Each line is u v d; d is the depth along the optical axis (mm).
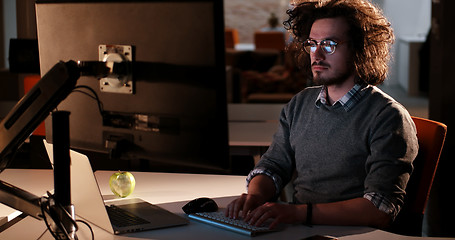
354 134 1960
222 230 1773
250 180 2164
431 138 2092
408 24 11391
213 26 1344
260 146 3080
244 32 13602
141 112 1480
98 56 1514
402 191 1854
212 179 2377
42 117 1500
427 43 9383
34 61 2705
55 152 1499
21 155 3078
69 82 1432
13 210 1998
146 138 1489
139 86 1470
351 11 1934
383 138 1887
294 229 1787
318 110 2064
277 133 2250
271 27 12703
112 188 2094
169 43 1407
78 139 1610
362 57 1947
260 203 1986
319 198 2035
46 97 1452
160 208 1945
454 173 4934
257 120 3770
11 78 7227
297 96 2205
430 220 3920
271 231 1760
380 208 1814
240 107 4285
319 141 2035
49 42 1606
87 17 1520
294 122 2170
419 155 2104
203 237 1707
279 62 10320
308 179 2070
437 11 5398
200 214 1879
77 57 1558
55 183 1514
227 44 11758
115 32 1477
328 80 1955
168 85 1430
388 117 1907
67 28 1562
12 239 1718
